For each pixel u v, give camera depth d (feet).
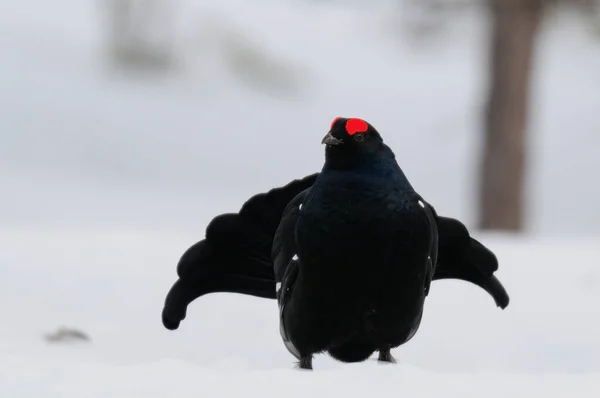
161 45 195.83
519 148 97.40
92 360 32.30
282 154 163.32
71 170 143.13
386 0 108.27
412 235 28.53
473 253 32.37
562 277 52.75
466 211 133.69
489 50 98.02
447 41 107.04
